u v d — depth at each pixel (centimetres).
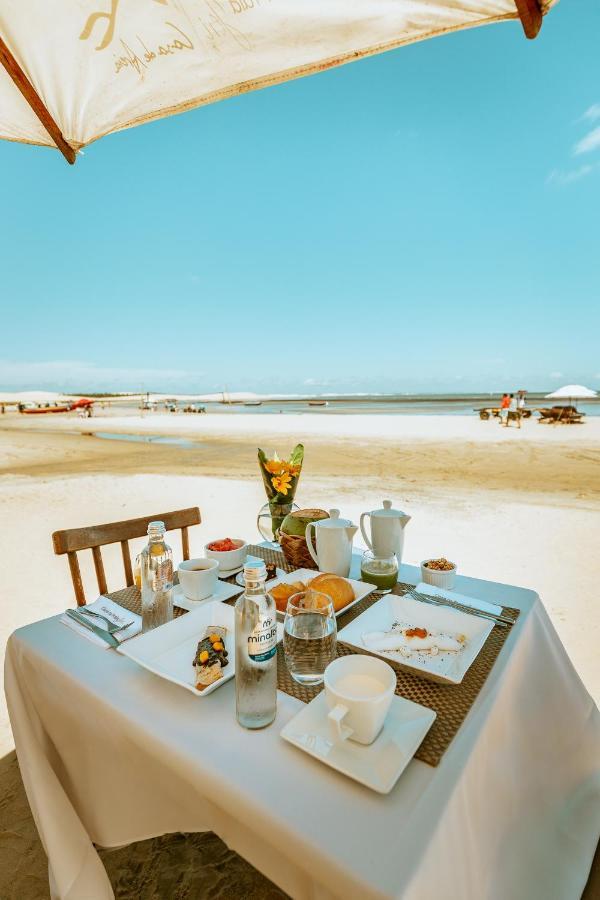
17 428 2622
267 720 97
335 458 1230
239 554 186
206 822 102
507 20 139
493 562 461
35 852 176
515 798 108
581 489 812
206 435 2003
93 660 125
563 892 112
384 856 68
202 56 162
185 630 132
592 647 303
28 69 167
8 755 228
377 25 148
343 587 150
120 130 199
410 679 115
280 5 142
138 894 159
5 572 454
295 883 89
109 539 208
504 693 112
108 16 148
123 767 114
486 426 2109
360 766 82
